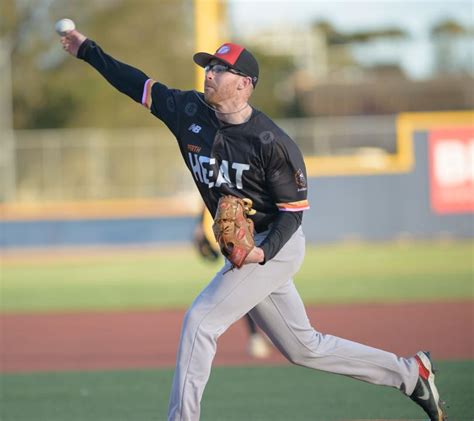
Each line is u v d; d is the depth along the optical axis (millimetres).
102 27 133000
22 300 47688
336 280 53125
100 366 28594
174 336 34719
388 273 55875
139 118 129375
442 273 55094
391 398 22781
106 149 92688
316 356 16641
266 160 15305
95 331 36500
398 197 76875
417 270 57031
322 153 89000
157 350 31609
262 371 26891
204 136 15688
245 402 22656
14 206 84438
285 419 20719
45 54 132250
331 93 137250
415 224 76875
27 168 92812
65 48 17297
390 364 16922
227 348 31188
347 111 135875
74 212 79625
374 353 16891
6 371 27938
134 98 16797
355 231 77000
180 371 15938
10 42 131000
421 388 17125
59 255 74938
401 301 43469
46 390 24828
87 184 92438
